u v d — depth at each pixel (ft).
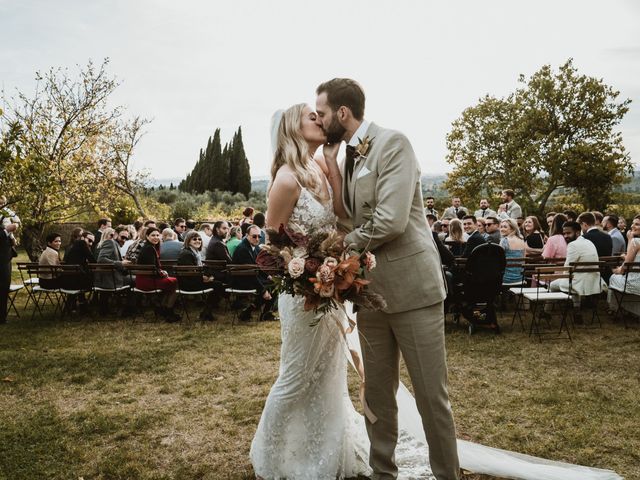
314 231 7.83
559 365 14.66
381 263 7.41
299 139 7.86
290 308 7.98
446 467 7.39
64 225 57.72
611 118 95.04
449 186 105.19
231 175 164.86
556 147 94.27
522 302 23.43
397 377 8.11
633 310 19.86
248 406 11.67
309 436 8.25
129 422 10.86
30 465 8.97
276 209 7.86
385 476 7.97
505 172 98.84
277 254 7.35
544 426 10.30
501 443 9.57
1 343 18.35
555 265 20.45
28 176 22.13
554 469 8.20
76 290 22.99
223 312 24.47
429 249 7.47
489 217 24.88
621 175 93.56
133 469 8.74
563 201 102.83
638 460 8.78
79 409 11.75
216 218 81.46
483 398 12.03
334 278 6.79
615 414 10.77
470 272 18.48
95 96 45.09
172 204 95.55
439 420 7.37
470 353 16.29
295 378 8.03
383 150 7.13
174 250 26.12
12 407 11.96
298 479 8.10
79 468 8.86
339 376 8.44
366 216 7.39
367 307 6.97
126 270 23.70
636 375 13.48
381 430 7.99
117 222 56.44
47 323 22.07
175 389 13.07
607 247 22.81
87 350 17.21
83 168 46.52
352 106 7.51
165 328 20.80
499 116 101.65
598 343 17.02
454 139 104.47
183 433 10.28
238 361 15.58
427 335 7.32
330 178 8.30
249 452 9.41
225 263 23.93
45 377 14.23
